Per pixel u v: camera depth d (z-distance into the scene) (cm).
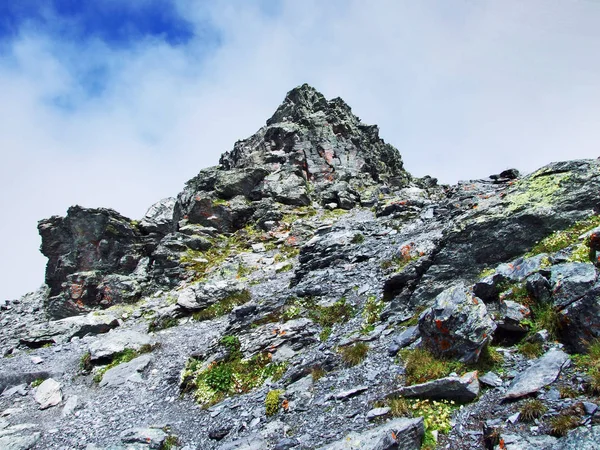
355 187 5275
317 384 1420
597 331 1034
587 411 852
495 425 923
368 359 1426
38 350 3028
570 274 1191
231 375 1750
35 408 2084
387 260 2223
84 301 4091
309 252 2853
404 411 1076
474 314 1163
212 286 3070
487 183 3275
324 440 1098
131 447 1388
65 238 4609
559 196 1606
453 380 1060
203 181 5153
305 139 5706
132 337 2630
